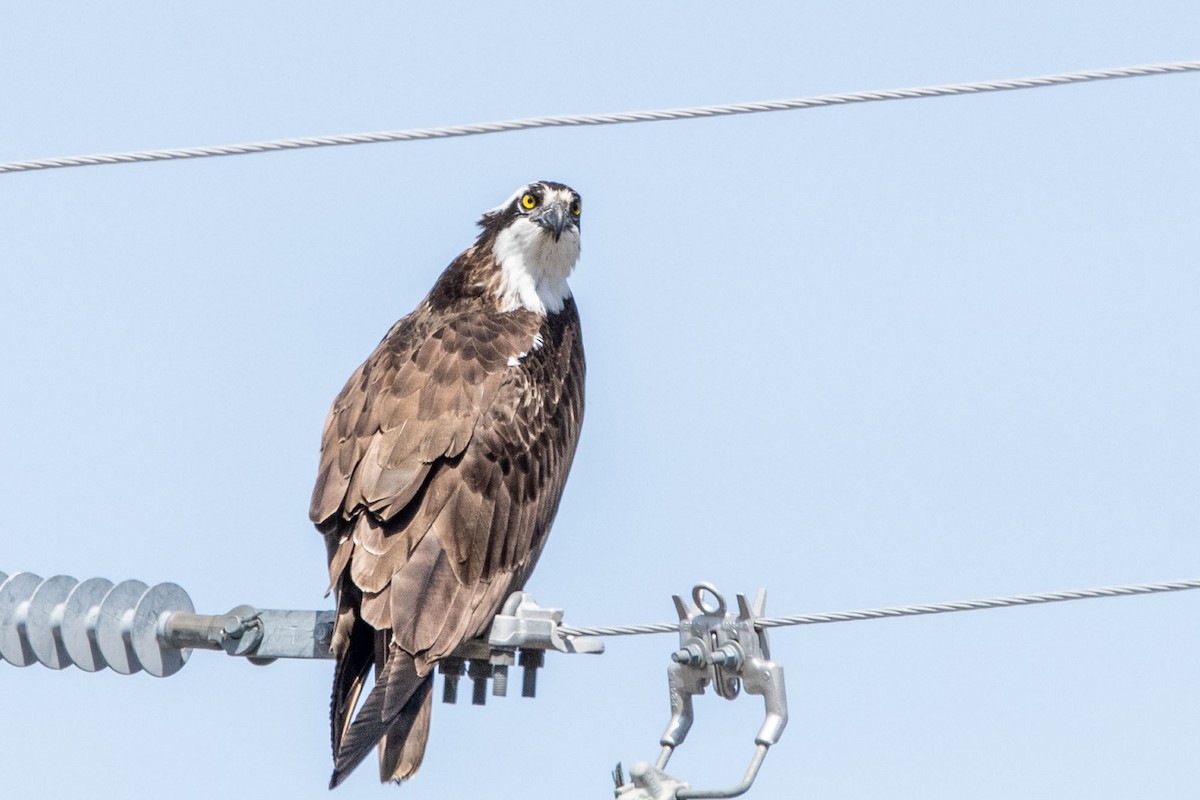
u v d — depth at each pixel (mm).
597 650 11789
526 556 13758
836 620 11094
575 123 11969
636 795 10875
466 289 15484
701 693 11383
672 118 11875
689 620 11422
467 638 12719
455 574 12883
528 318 15000
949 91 11672
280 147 12305
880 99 11711
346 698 12156
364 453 13359
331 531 13125
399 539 12828
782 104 11781
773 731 10984
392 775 12047
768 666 11094
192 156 12438
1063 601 10820
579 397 15086
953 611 10914
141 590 12312
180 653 12484
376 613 12406
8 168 12719
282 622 12391
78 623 12141
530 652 12203
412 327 15086
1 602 12055
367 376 14438
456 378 13938
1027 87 11555
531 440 14031
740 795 10820
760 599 11234
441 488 13227
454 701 12828
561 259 15461
